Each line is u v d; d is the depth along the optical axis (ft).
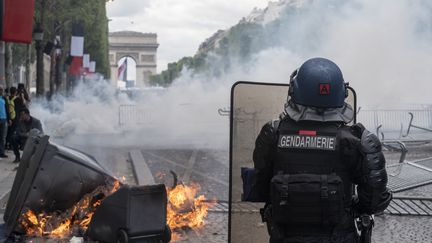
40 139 23.21
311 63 11.13
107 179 23.11
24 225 22.56
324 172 10.78
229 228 13.28
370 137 10.81
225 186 36.99
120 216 19.79
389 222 27.84
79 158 22.94
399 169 40.11
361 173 10.79
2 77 75.87
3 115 53.21
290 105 11.23
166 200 20.24
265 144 11.18
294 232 10.90
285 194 10.57
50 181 22.49
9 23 67.05
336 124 10.98
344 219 10.84
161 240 20.27
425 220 28.43
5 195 33.12
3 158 53.16
